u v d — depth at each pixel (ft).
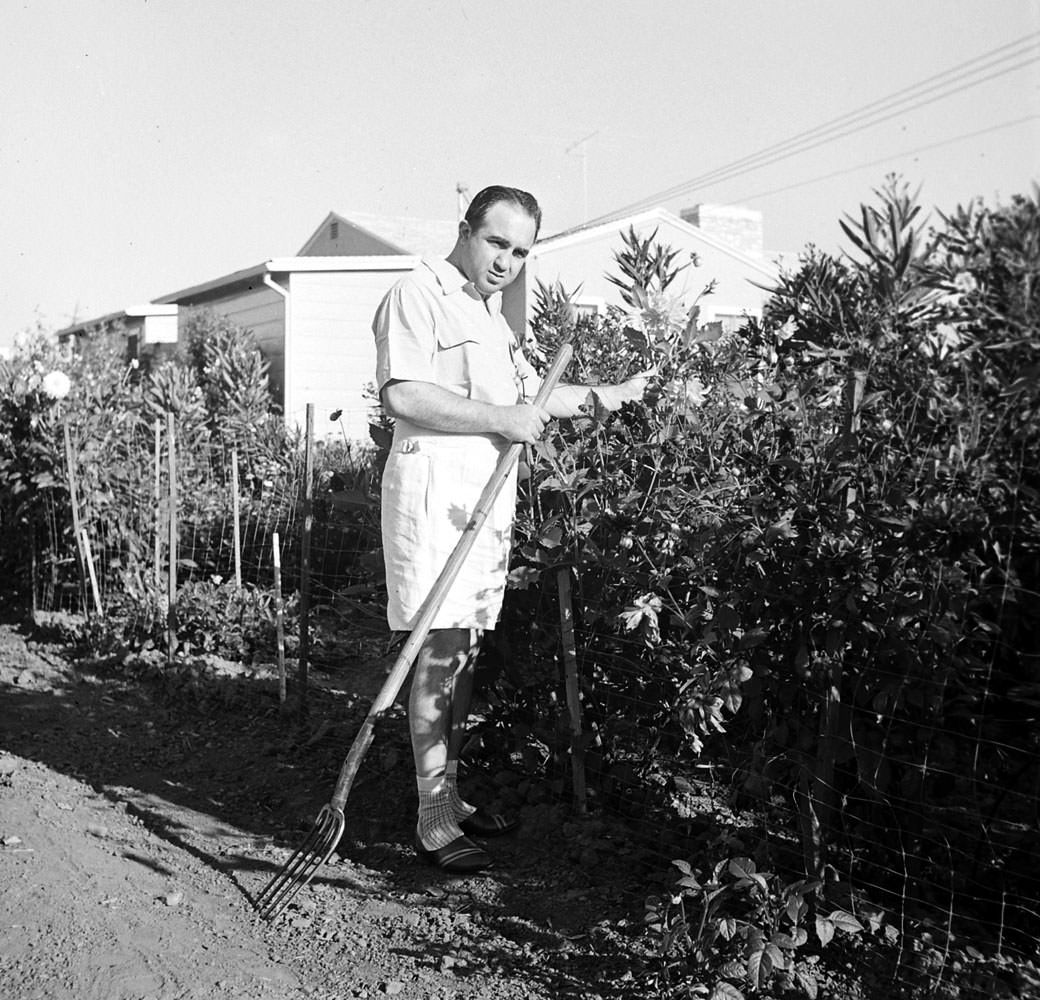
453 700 12.30
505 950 10.30
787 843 11.03
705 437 11.36
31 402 24.77
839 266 9.77
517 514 12.95
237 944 10.48
